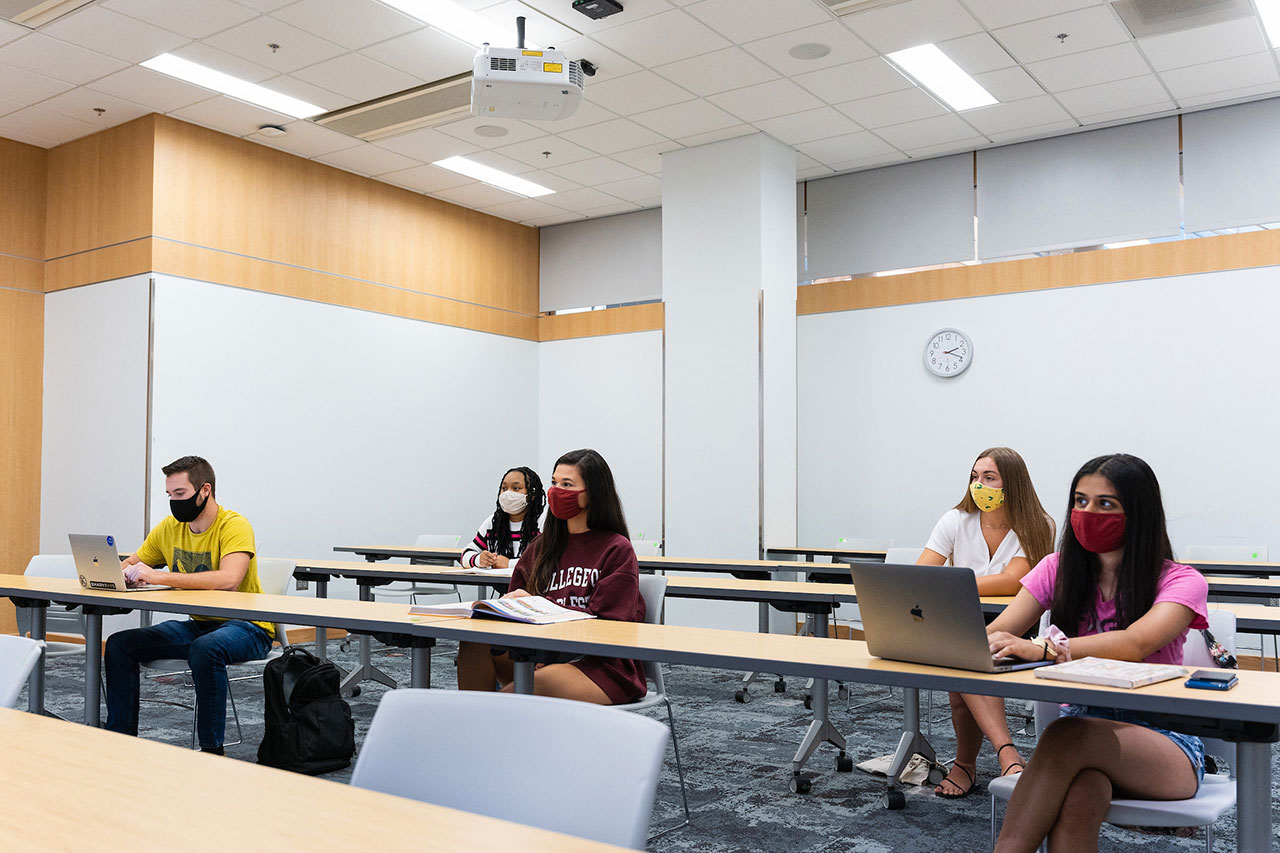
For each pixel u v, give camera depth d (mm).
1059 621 2418
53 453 7660
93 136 7539
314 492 8164
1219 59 6367
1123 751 1946
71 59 6312
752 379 7617
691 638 2592
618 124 7465
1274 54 6289
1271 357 6895
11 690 1540
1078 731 1951
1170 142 7367
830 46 6191
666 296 8055
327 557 8234
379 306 8773
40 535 7699
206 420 7418
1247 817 1768
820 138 7805
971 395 8008
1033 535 3545
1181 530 7148
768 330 7656
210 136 7523
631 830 1051
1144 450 7312
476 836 919
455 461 9430
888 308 8414
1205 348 7129
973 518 3734
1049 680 1903
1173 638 2203
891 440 8352
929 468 8164
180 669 4047
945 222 8234
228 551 4035
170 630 3990
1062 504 7602
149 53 6238
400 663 6762
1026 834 1886
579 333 10156
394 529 8805
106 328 7363
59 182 7734
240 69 6500
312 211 8250
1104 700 1787
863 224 8602
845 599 4023
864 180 8617
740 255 7711
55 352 7695
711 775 3891
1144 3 5633
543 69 5105
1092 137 7660
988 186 8062
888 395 8383
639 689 3158
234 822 965
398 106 7039
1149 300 7348
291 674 3771
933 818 3334
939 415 8141
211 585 3887
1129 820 1939
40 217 7801
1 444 7531
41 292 7789
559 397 10258
